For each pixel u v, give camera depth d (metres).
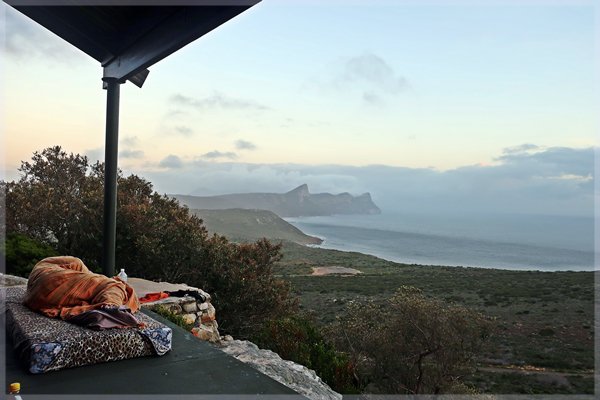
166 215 12.19
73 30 4.98
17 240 8.02
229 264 11.56
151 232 10.91
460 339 8.10
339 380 6.71
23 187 10.85
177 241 11.23
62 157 12.19
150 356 3.36
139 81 5.82
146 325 3.45
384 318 9.26
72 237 10.96
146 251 10.56
